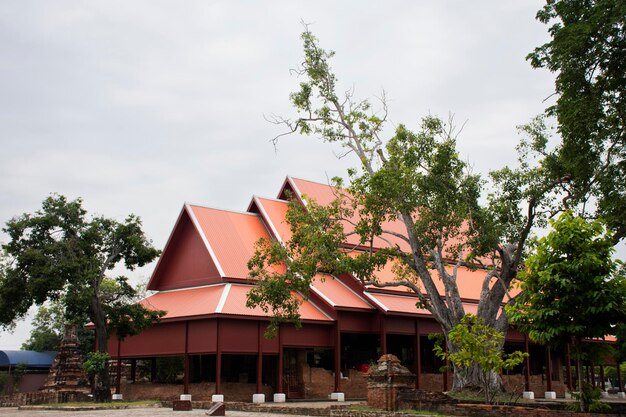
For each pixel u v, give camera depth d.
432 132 28.62
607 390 56.81
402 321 37.88
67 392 36.81
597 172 28.59
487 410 17.81
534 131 30.56
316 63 31.06
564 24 25.95
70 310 33.72
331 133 31.05
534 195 28.72
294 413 23.77
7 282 32.84
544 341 16.75
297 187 44.12
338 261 27.55
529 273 17.22
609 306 15.52
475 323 20.55
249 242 39.84
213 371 39.09
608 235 16.48
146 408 29.30
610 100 26.17
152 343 35.34
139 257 36.41
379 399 20.91
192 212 39.34
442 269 29.03
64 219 34.69
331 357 40.50
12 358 53.31
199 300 34.88
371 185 27.22
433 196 28.39
